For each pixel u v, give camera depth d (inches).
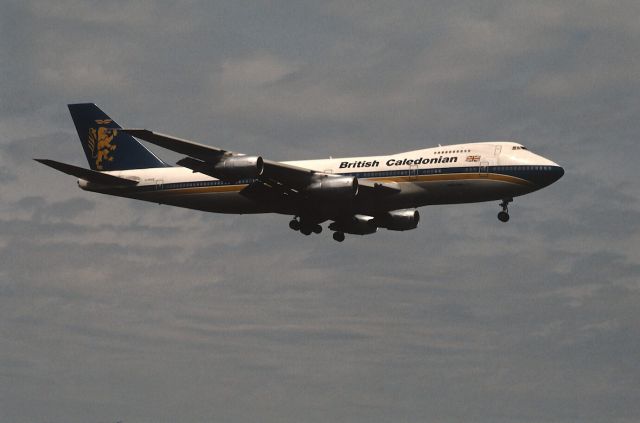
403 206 4921.3
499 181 4717.0
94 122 5610.2
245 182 5157.5
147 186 5364.2
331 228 5305.1
